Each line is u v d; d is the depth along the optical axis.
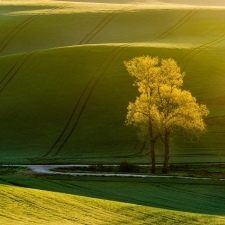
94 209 75.00
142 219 70.88
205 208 85.06
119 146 180.62
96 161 159.75
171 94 138.38
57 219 67.88
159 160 163.12
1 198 76.50
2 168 135.50
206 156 167.12
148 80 140.75
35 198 78.56
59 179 109.75
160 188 102.94
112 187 102.12
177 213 75.06
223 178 122.31
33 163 153.75
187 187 105.00
